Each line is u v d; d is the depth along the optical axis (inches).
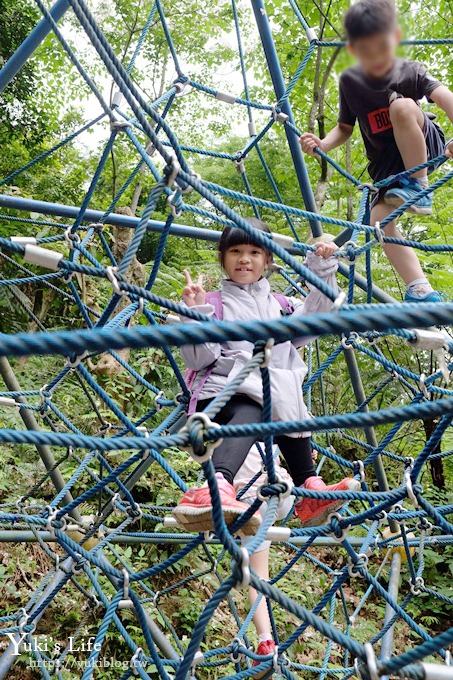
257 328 34.2
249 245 105.1
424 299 119.4
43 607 120.3
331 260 95.0
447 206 250.7
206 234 152.3
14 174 142.9
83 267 63.7
